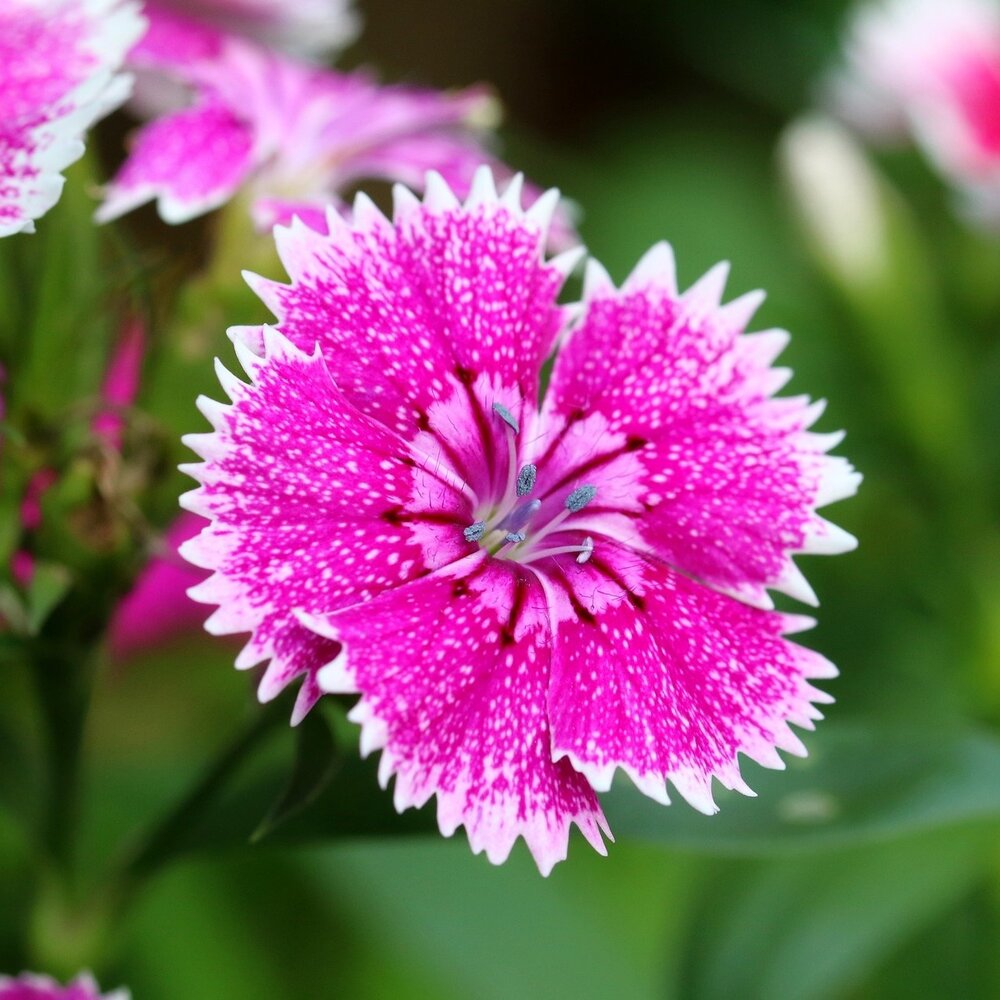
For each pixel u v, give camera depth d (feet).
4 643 0.67
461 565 0.61
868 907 0.79
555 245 0.74
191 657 0.86
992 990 0.83
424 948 0.83
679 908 0.87
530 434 0.63
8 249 0.68
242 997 0.86
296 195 0.71
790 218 0.94
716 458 0.63
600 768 0.60
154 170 0.69
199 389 0.68
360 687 0.58
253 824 0.69
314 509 0.59
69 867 0.72
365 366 0.61
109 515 0.66
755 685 0.61
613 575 0.62
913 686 0.91
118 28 0.66
